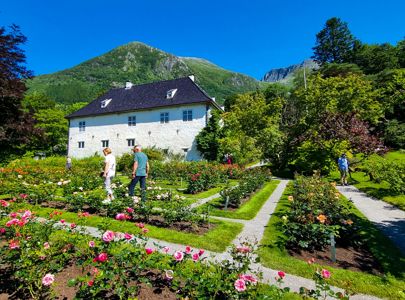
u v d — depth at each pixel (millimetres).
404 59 42875
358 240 5273
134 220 6414
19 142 21047
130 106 30781
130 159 22500
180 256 3078
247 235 5711
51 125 37844
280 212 7863
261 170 17438
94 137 32219
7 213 5562
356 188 13562
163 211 6191
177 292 2982
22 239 3383
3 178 11430
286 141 22953
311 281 3787
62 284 3232
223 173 16078
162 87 31703
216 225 6266
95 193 7770
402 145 27938
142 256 3252
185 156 26953
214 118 26031
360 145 18359
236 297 2588
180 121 27703
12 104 20344
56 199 8469
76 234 4078
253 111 30203
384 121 29766
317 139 18859
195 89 28828
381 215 7918
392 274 4000
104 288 2789
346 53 52219
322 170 18125
